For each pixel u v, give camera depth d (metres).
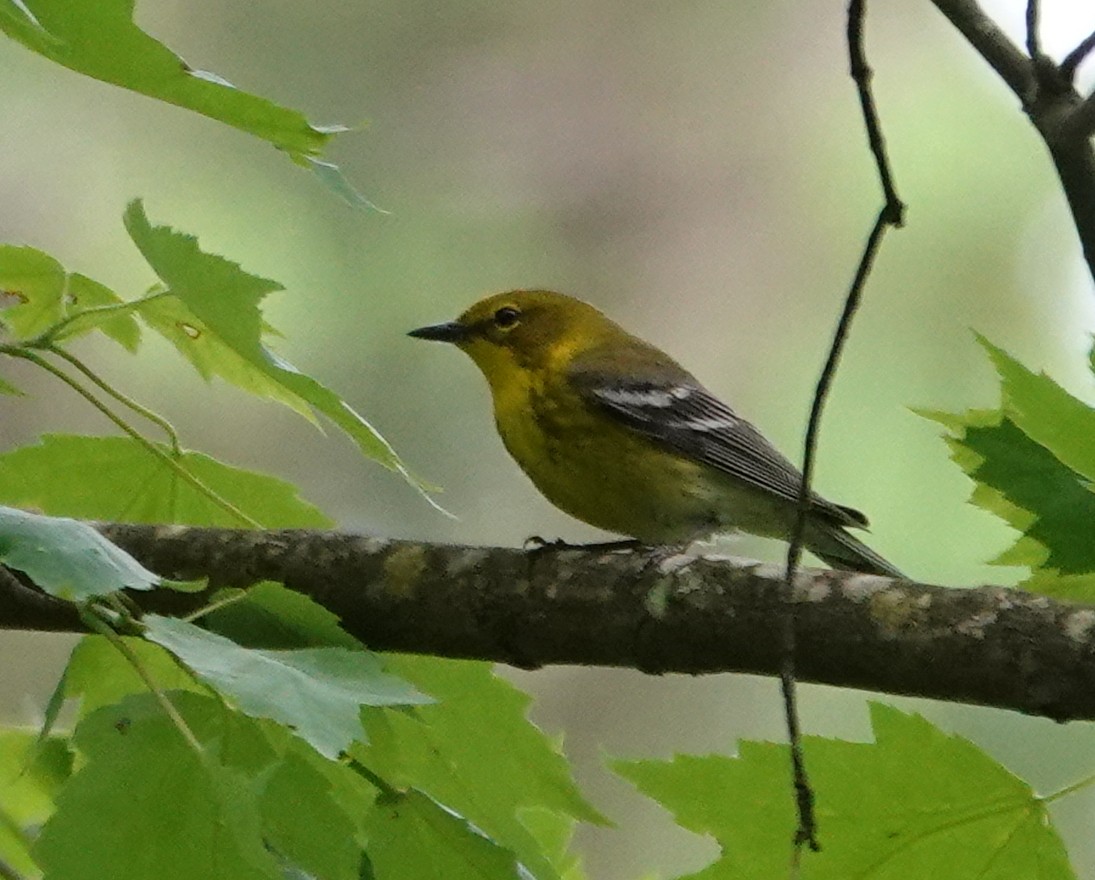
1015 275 16.47
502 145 18.22
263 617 5.83
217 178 16.12
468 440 15.78
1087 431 5.07
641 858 14.75
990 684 5.91
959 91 17.56
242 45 17.52
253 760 5.24
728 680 15.73
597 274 18.09
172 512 7.38
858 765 5.71
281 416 15.89
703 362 18.05
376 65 17.97
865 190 17.98
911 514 14.99
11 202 15.96
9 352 6.23
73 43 4.67
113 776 4.76
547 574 6.93
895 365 16.34
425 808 5.73
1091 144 5.55
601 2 18.88
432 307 16.58
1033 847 5.71
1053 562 4.92
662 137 18.73
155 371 15.88
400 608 7.07
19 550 4.66
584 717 15.70
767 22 18.95
